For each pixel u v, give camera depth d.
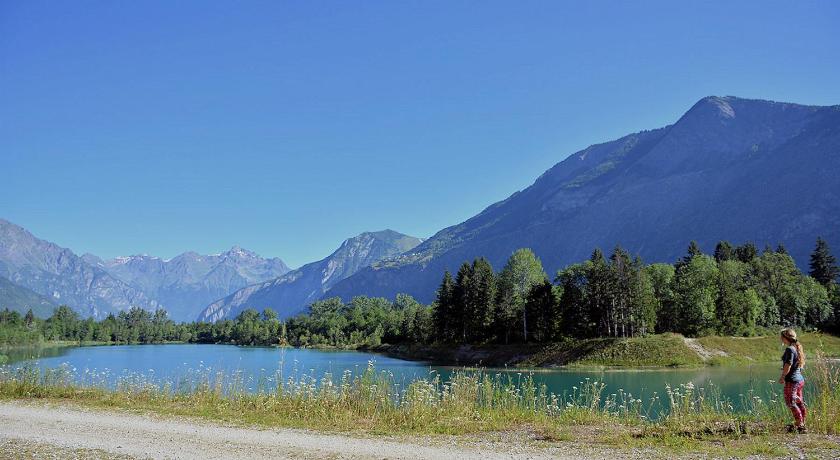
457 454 12.85
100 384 28.41
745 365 81.75
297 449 13.39
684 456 12.21
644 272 104.75
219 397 22.59
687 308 102.31
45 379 25.80
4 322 190.75
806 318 113.38
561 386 55.62
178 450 13.34
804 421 14.72
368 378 21.62
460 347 110.50
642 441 14.01
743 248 154.38
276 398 21.14
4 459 12.54
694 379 60.69
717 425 15.85
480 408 19.86
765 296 115.19
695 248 149.50
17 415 18.67
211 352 143.38
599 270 101.62
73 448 13.62
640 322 98.88
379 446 13.73
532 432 15.81
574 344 90.69
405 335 152.38
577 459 12.25
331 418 18.06
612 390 50.28
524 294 111.38
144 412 19.30
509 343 104.38
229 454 12.90
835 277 139.12
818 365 16.47
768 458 11.80
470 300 111.38
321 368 75.69
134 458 12.59
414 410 18.03
